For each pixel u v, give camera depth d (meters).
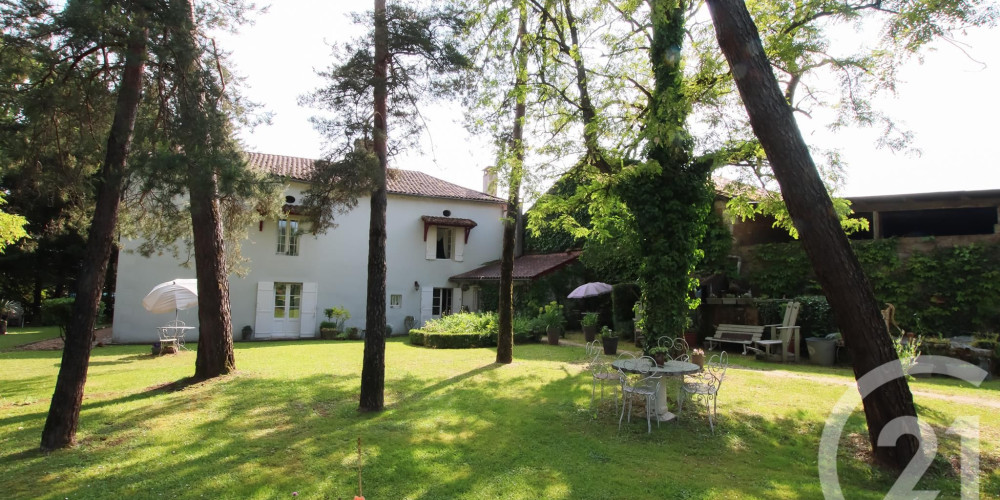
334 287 22.03
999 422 6.91
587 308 21.67
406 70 8.42
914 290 12.76
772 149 5.67
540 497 4.75
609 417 7.55
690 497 4.74
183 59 7.00
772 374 10.72
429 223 23.73
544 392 9.24
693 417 7.48
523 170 11.10
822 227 5.52
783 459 5.82
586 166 10.88
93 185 8.28
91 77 7.39
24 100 6.81
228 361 11.03
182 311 19.44
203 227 10.77
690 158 9.28
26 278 27.61
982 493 4.87
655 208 9.00
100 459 5.84
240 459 5.79
